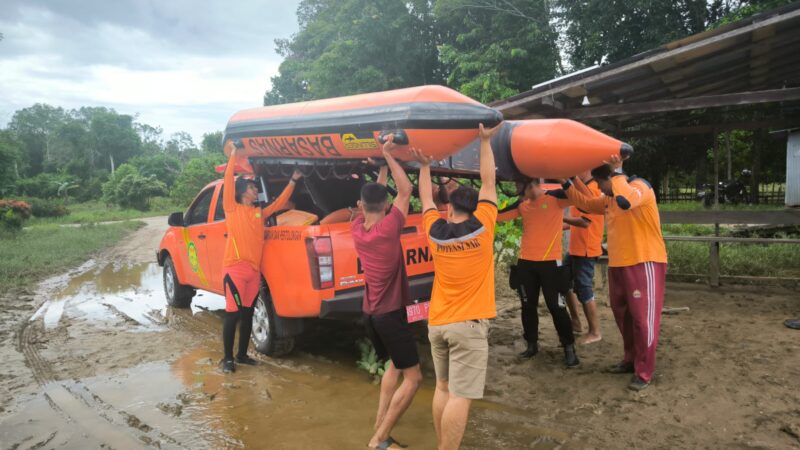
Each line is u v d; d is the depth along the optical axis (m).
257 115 4.50
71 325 6.36
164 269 7.40
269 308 4.82
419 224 4.74
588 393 3.95
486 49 18.03
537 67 17.73
